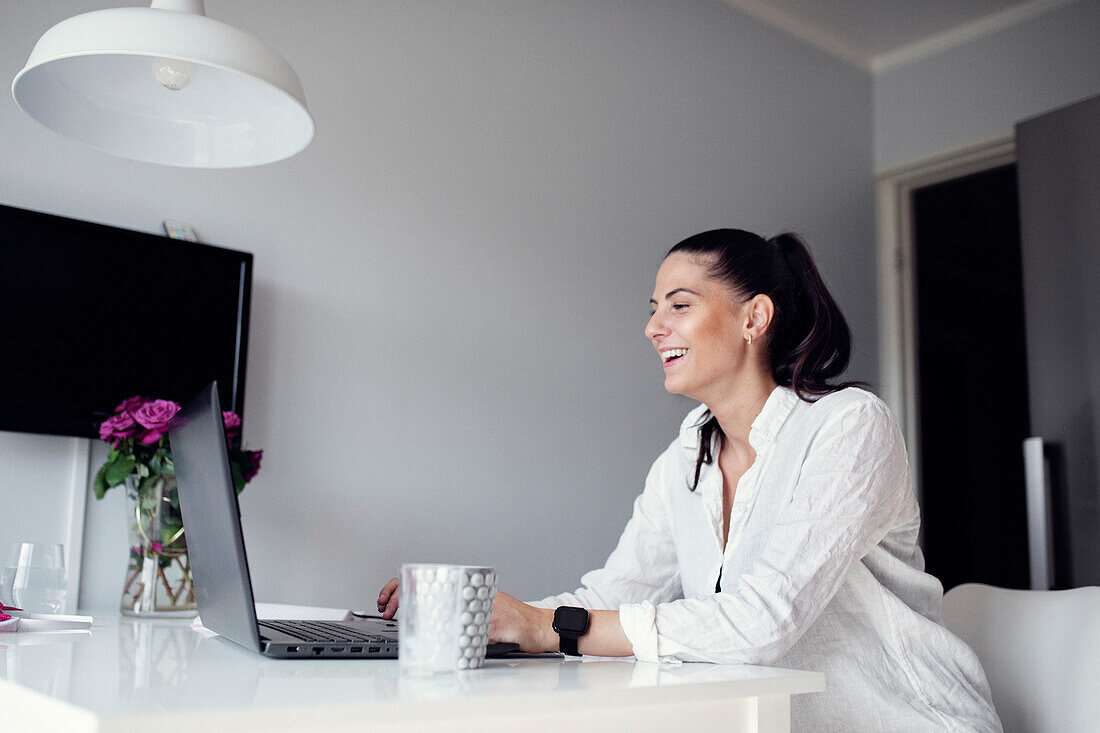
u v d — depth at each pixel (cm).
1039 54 331
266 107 147
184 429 114
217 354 208
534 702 72
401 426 237
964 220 489
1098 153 258
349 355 231
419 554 236
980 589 156
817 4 337
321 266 229
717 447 152
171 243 205
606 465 276
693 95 315
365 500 229
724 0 329
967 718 127
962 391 490
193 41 121
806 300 150
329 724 63
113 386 195
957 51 353
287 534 216
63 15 202
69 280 192
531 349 264
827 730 124
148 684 73
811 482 120
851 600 128
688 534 151
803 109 348
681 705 83
